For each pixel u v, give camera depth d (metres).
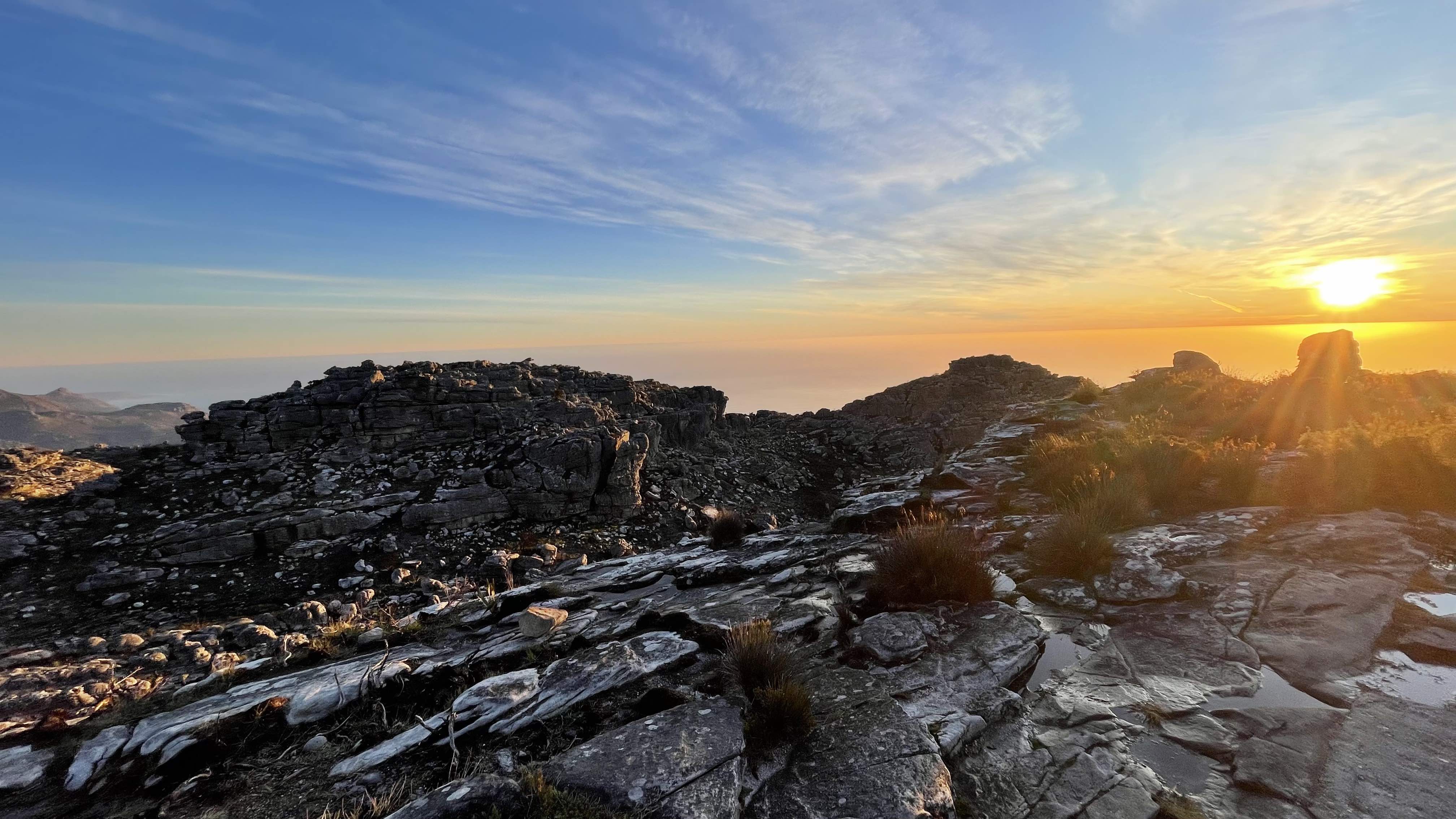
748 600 9.01
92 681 11.63
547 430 28.69
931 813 4.43
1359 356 21.55
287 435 27.66
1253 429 15.74
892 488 17.69
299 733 6.56
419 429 29.09
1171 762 4.94
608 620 9.25
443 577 20.67
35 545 19.34
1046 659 6.72
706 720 5.63
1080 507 10.28
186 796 5.61
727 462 40.44
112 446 28.73
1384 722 5.05
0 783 6.17
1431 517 8.60
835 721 5.58
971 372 55.69
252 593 18.83
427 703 6.99
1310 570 7.69
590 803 4.61
